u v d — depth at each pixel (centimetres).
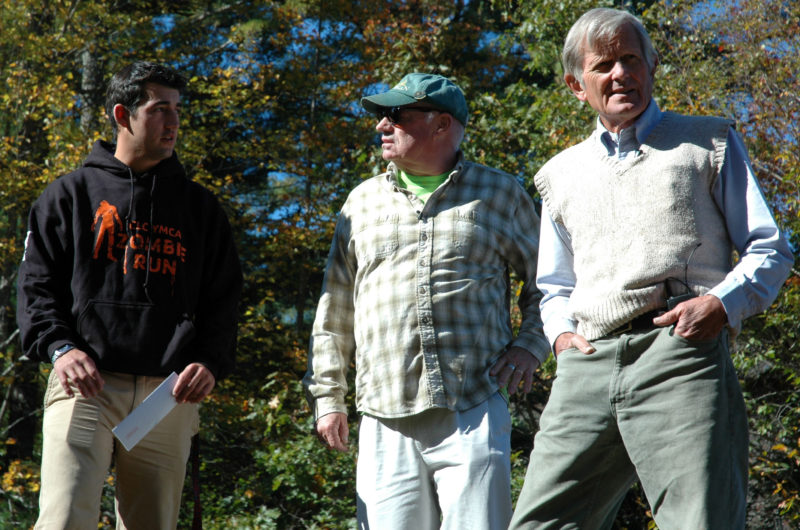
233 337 326
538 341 324
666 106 1049
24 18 1151
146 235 308
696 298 227
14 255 1172
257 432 1187
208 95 1402
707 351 229
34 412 1153
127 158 316
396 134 327
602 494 250
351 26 1481
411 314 311
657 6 1097
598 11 253
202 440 1162
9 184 1080
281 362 1293
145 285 302
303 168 1341
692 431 224
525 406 1161
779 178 954
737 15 1034
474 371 311
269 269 1361
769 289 229
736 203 238
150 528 307
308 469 1009
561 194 259
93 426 291
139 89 312
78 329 295
